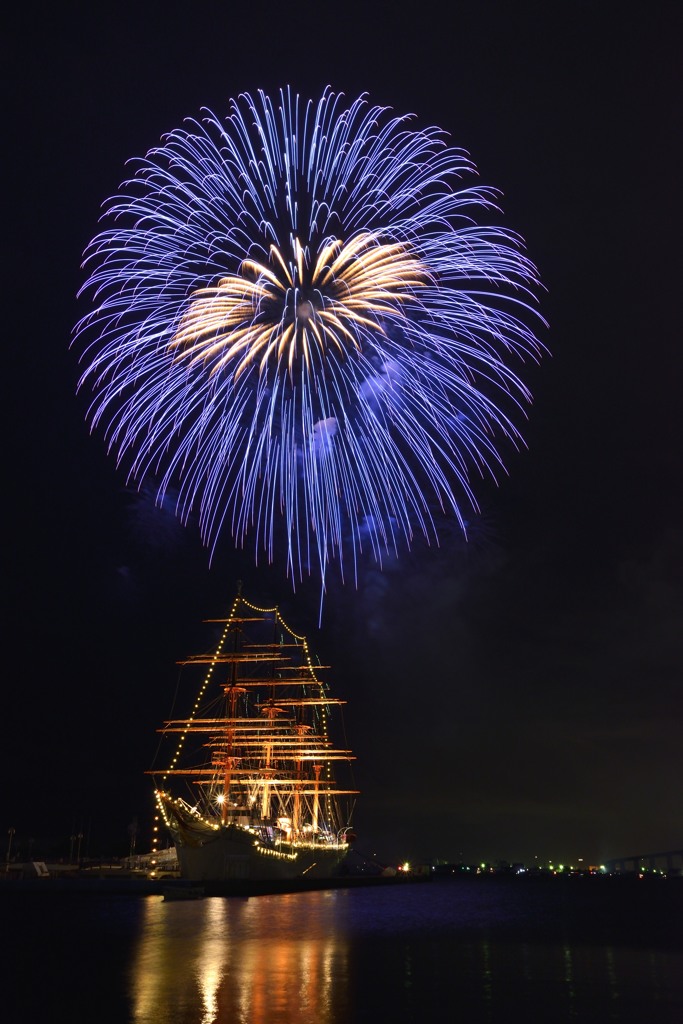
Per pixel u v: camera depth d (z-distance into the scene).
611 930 89.25
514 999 43.53
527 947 69.44
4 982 47.22
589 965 57.41
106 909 108.94
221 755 158.50
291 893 157.38
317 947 65.69
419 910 119.56
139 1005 40.19
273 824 168.88
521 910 130.62
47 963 55.34
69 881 157.75
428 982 48.53
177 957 58.50
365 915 103.75
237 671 164.12
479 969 54.53
